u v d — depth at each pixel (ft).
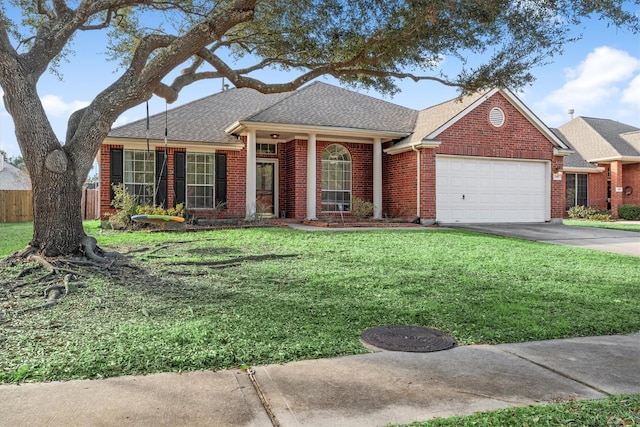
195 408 9.18
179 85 32.99
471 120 54.19
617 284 22.26
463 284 21.57
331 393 9.95
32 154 24.35
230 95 66.39
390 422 8.64
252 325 14.83
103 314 16.06
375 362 11.87
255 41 34.63
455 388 10.25
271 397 9.73
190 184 53.47
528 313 16.80
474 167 54.95
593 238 42.09
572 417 8.80
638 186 82.69
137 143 50.83
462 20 27.76
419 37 28.68
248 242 34.37
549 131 57.47
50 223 24.75
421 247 33.14
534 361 12.05
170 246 32.58
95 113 26.04
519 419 8.71
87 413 8.91
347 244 33.88
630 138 86.89
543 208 58.70
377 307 17.34
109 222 46.16
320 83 65.92
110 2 28.40
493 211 55.88
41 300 17.70
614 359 12.26
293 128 51.34
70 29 26.53
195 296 18.75
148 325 14.70
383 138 56.85
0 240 36.81
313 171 53.36
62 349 12.46
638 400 9.55
